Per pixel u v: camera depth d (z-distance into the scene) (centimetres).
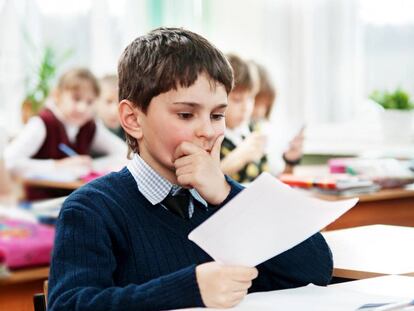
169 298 111
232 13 432
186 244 130
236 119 293
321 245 139
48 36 439
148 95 127
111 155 390
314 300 119
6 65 426
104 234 125
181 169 127
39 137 371
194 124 126
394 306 111
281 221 113
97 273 121
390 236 173
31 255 229
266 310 112
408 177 293
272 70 422
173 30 134
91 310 112
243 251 112
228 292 110
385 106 387
